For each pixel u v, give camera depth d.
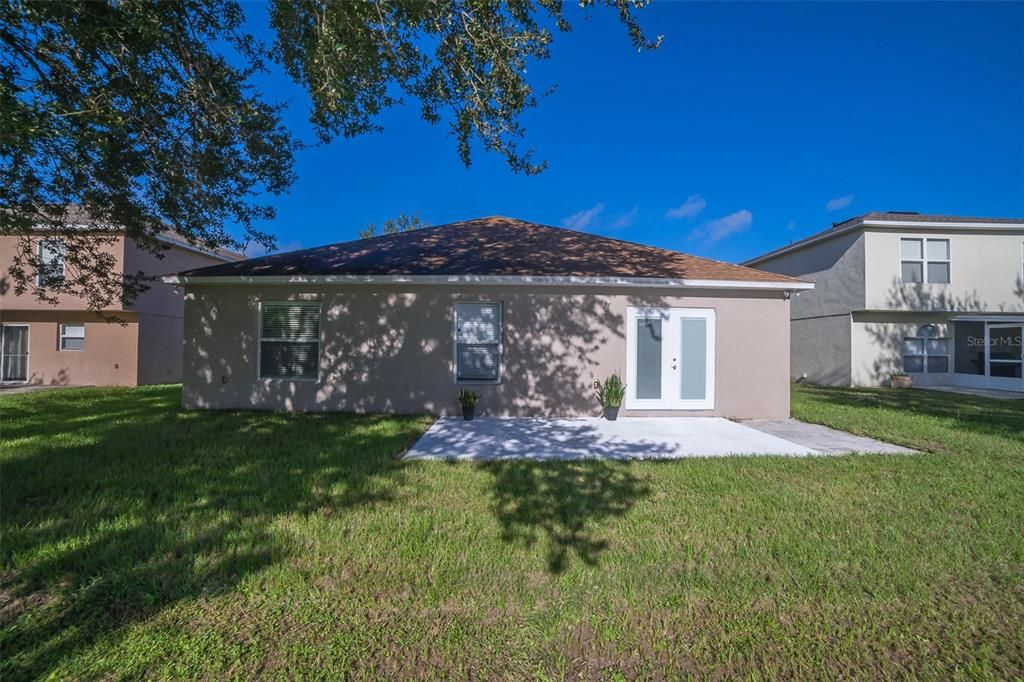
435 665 2.40
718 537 3.82
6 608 2.80
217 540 3.63
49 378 16.95
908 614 2.88
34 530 3.77
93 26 4.84
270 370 10.05
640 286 9.66
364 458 6.10
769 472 5.66
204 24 6.00
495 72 4.49
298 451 6.44
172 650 2.46
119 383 16.80
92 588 3.00
